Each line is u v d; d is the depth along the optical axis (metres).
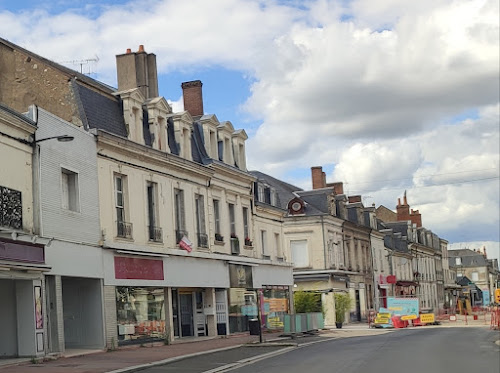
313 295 48.06
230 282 35.09
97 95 26.48
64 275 22.09
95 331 24.14
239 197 37.50
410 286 75.19
